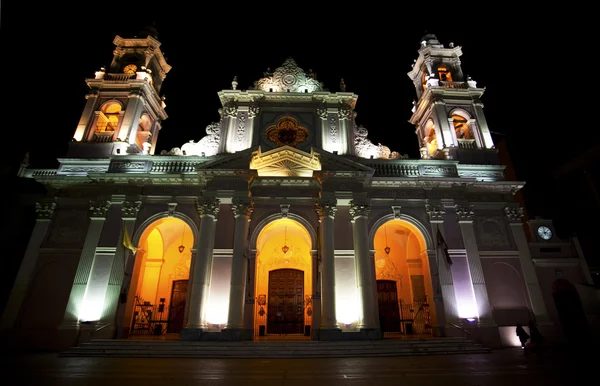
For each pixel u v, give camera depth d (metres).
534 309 19.98
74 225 21.20
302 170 22.05
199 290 18.59
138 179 21.55
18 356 15.15
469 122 25.55
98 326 18.38
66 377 9.50
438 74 27.48
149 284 23.98
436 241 20.92
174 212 21.12
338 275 19.59
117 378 9.34
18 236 23.30
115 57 27.08
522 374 9.81
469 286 19.98
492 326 19.00
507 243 21.61
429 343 16.44
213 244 19.92
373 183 22.03
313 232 20.66
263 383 8.61
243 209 20.30
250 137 23.44
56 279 19.95
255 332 21.55
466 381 8.80
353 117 24.72
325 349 15.30
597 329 20.52
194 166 22.22
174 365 11.98
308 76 26.09
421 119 28.34
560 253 22.64
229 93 24.62
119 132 23.72
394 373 10.16
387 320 23.62
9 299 19.31
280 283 24.12
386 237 25.70
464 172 23.45
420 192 22.23
